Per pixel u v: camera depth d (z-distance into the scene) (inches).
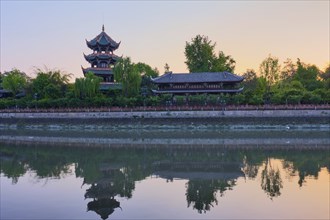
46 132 3105.3
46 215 916.0
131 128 3262.8
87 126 3348.9
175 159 1763.0
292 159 1702.8
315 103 3265.3
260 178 1320.1
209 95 3612.2
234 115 3245.6
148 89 4269.2
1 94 4699.8
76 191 1165.7
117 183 1274.6
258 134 2763.3
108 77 4343.0
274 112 3206.2
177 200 1050.1
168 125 3235.7
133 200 1054.4
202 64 4940.9
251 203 1006.4
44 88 4045.3
